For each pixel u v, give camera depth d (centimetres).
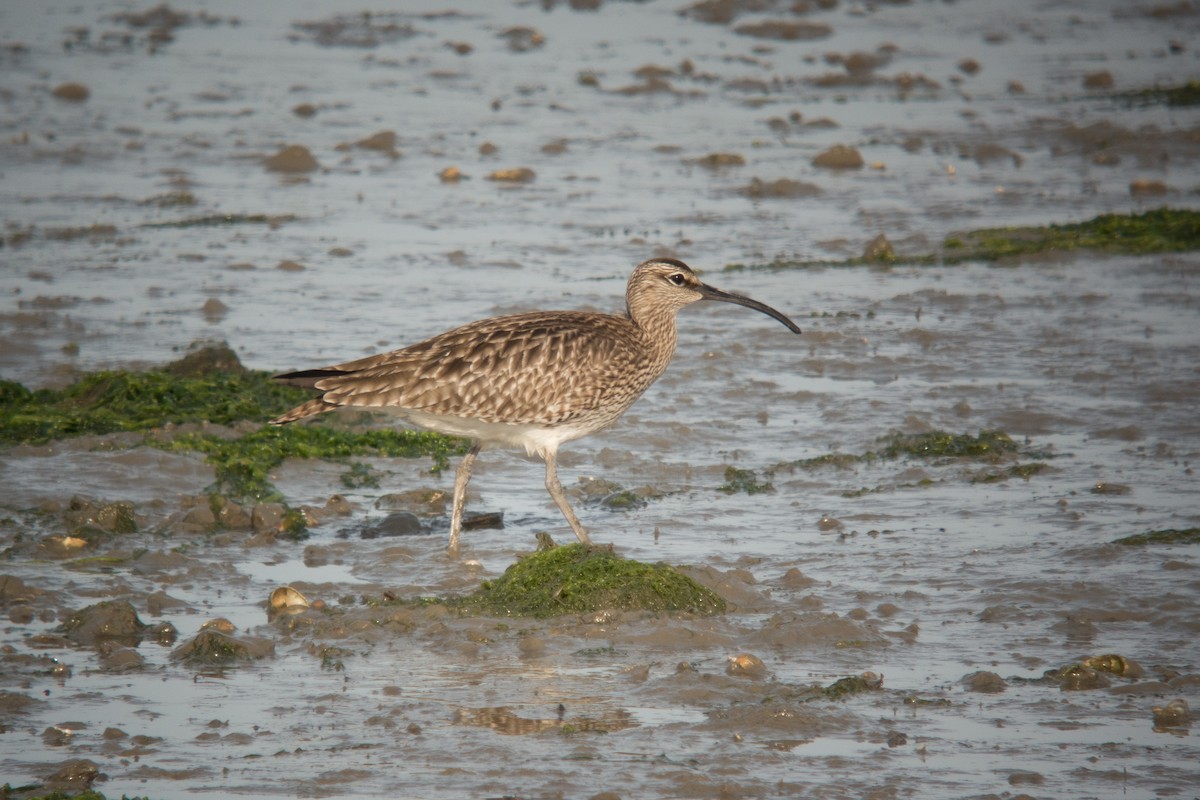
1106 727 919
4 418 1497
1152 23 4197
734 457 1504
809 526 1311
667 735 907
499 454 1525
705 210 2542
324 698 959
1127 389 1669
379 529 1304
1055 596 1126
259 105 3281
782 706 926
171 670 1005
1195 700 952
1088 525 1288
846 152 2841
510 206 2553
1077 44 3953
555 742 895
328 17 4162
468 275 2141
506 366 1241
